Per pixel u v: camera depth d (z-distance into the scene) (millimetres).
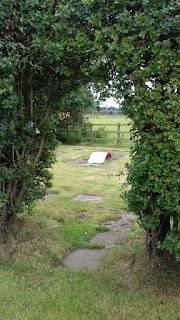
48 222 4500
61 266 3379
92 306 2627
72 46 2674
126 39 2432
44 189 4344
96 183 7168
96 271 3230
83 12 2551
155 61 2430
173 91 2510
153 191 2641
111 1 2469
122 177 7895
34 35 2742
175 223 2803
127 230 4465
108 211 5234
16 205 3654
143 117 2588
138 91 2543
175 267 3029
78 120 16078
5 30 2818
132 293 2812
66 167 9172
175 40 2438
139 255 3430
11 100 2822
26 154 3576
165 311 2580
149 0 2326
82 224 4559
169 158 2576
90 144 15531
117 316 2504
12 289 2855
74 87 3340
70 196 6082
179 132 2479
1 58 2803
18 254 3479
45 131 3693
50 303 2670
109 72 2867
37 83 3365
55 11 2639
